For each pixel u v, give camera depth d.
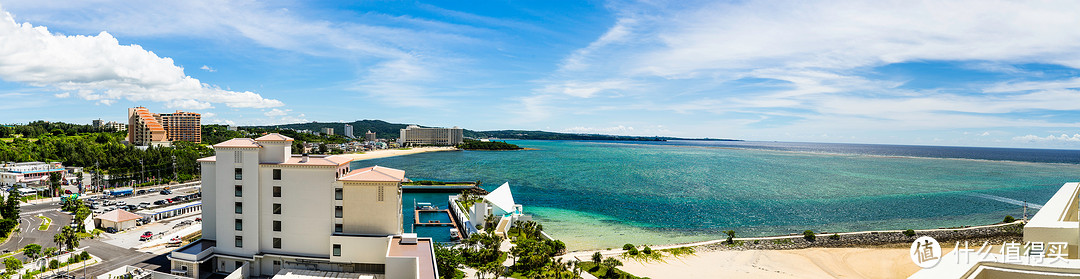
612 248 132.88
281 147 92.00
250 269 91.06
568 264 103.88
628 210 195.00
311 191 91.00
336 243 89.56
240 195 91.50
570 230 157.75
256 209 90.94
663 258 120.00
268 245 91.75
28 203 169.12
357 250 89.69
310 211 91.06
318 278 83.81
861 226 169.25
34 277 89.12
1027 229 32.19
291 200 91.12
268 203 91.50
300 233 91.31
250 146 90.62
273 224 91.62
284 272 88.44
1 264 97.12
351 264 89.88
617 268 109.44
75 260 99.38
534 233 137.62
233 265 92.25
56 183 184.88
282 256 90.94
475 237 123.69
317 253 91.44
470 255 111.06
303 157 96.81
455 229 147.62
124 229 129.88
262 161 92.38
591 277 101.44
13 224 128.25
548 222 170.00
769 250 128.88
